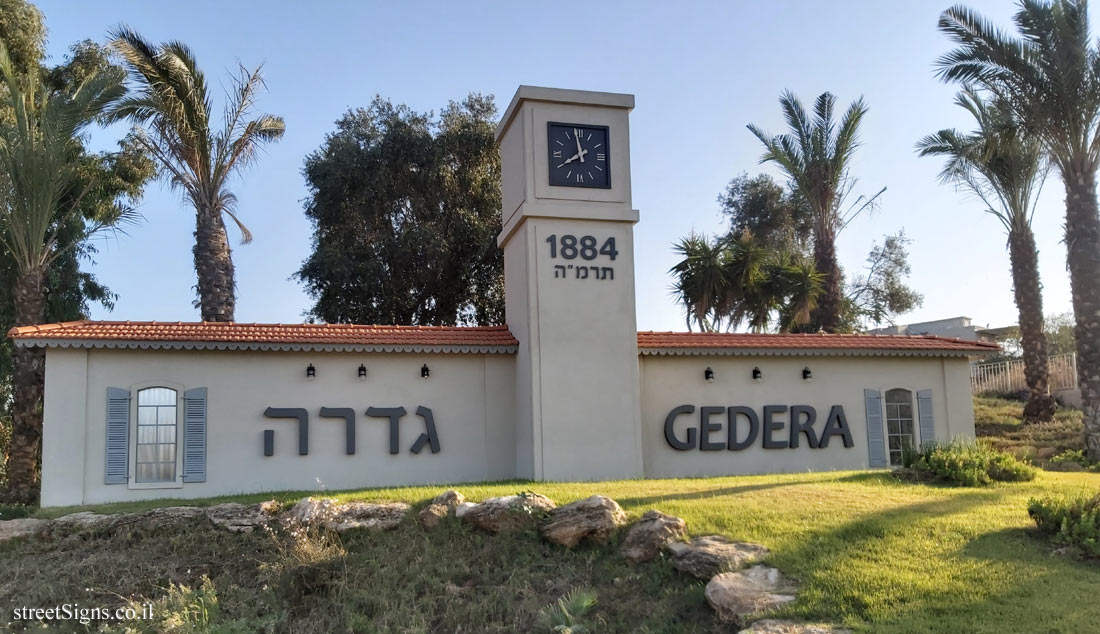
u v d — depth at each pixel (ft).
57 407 56.18
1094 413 72.84
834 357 71.15
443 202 117.39
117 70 71.26
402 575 38.86
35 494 65.98
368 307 113.09
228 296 81.05
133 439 57.36
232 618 36.09
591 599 34.35
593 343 62.59
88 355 57.26
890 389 72.02
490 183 118.83
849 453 70.18
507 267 68.23
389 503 45.62
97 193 90.38
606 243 63.98
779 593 31.89
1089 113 71.87
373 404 62.03
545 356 61.46
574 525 40.01
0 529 45.60
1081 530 34.76
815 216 107.86
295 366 60.90
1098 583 31.22
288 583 38.11
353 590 37.68
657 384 67.31
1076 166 74.13
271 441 59.62
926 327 167.02
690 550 36.19
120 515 46.78
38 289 67.21
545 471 60.08
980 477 49.24
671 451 66.85
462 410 63.72
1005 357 144.56
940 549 35.14
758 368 69.36
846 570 33.14
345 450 61.05
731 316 106.32
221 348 58.59
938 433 72.18
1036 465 70.59
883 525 38.22
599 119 64.95
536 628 33.86
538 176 62.95
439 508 43.80
